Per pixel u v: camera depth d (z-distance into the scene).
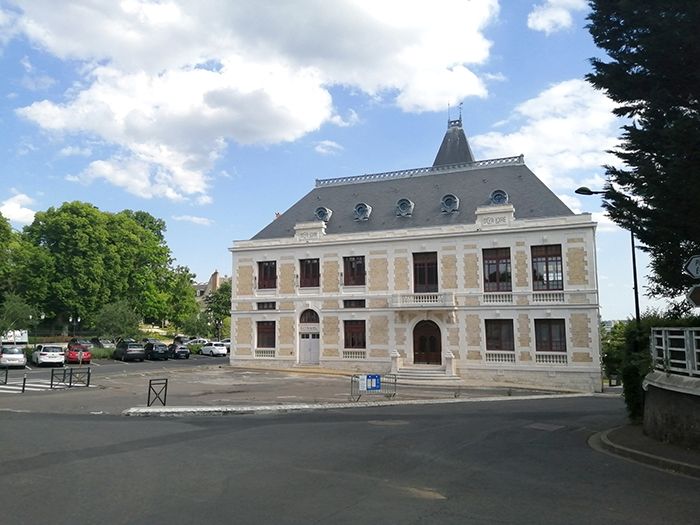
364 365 37.94
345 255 39.53
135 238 59.75
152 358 49.78
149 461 10.16
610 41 13.99
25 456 10.55
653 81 13.40
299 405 20.03
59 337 57.38
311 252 40.62
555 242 33.78
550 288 33.91
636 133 13.55
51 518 6.76
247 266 42.81
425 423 16.09
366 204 41.16
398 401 22.42
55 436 12.91
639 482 8.98
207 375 34.50
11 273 52.69
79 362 42.09
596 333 32.31
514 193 37.19
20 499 7.58
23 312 47.16
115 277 56.94
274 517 6.83
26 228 57.94
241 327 42.38
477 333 35.22
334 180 45.25
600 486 8.69
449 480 8.98
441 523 6.68
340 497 7.80
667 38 12.13
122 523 6.58
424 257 37.47
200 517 6.82
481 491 8.28
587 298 32.72
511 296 34.56
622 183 14.46
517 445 12.56
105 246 56.03
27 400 20.88
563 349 33.22
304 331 40.59
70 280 53.59
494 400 24.39
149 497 7.73
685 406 11.48
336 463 10.16
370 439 12.94
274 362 40.84
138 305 61.38
